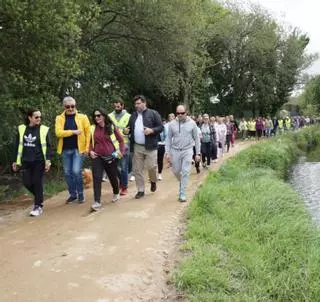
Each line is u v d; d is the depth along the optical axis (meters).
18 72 11.99
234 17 39.75
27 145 8.66
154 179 10.44
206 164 16.42
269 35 40.53
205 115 16.48
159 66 22.95
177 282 5.53
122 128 10.41
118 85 25.89
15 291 5.27
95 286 5.39
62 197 10.57
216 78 42.12
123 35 21.12
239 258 6.45
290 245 7.32
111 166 9.30
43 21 11.38
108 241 6.95
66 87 18.03
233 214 8.95
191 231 7.33
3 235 7.47
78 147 9.24
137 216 8.39
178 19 20.45
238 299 5.17
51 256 6.35
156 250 6.60
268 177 15.02
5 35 11.91
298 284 5.84
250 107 44.94
